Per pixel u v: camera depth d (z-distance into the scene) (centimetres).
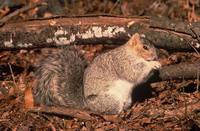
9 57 1425
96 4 1808
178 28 1149
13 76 1247
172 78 1192
